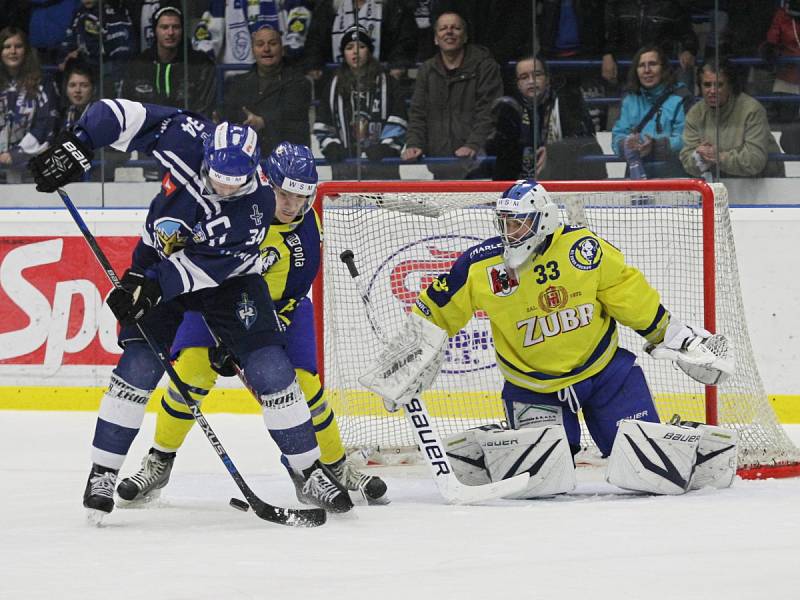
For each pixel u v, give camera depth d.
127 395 10.77
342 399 15.33
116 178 22.20
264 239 11.21
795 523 10.41
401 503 12.20
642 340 16.98
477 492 11.96
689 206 16.39
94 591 7.98
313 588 7.98
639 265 16.64
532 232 12.06
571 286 12.41
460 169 22.09
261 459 16.00
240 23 22.25
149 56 22.52
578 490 13.07
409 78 22.06
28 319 20.92
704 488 12.70
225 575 8.43
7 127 22.58
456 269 12.55
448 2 21.72
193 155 10.31
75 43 22.52
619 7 21.33
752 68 20.98
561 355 12.58
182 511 11.69
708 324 14.68
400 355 12.32
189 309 10.91
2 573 8.61
